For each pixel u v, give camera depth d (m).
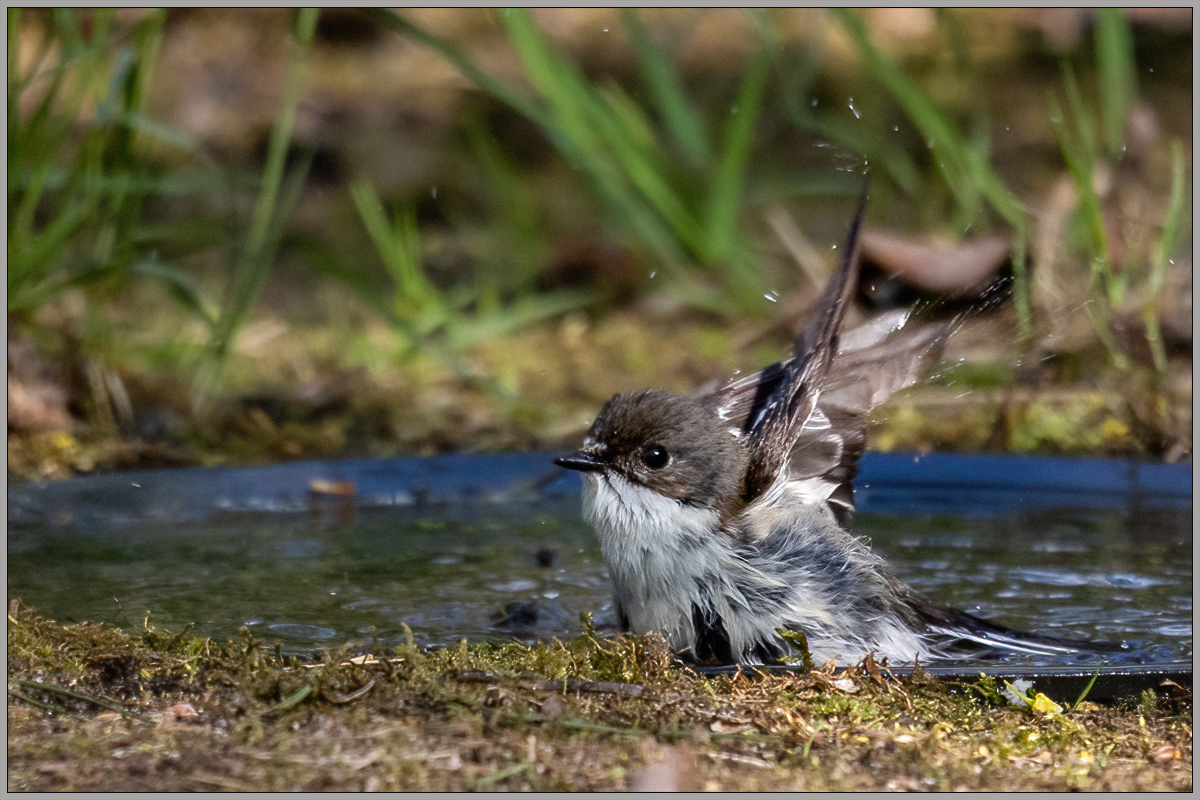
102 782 4.86
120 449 10.88
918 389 12.20
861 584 7.25
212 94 18.23
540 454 10.55
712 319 15.39
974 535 9.20
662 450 7.27
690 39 19.58
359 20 20.11
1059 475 10.06
